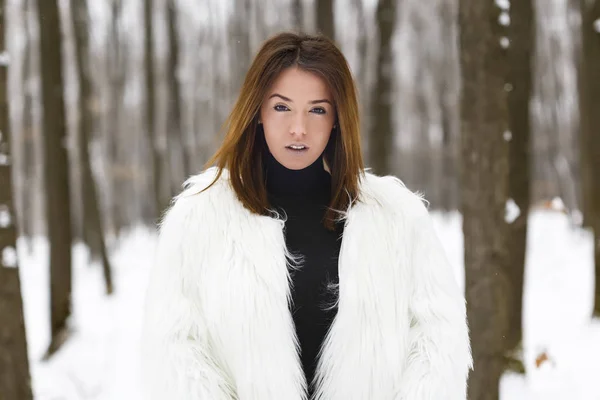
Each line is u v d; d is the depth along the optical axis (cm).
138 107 2066
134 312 914
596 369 573
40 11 783
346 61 167
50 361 744
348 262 167
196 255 167
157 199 1366
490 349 347
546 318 778
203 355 162
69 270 808
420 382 162
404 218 175
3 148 376
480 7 348
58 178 805
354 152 168
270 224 169
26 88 1639
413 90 2222
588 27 705
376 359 163
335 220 174
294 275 169
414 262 173
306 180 178
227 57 1481
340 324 163
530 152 584
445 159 1925
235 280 163
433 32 1889
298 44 165
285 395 160
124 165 2036
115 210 1828
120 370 685
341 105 165
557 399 521
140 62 1727
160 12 1545
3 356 364
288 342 162
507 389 545
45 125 805
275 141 165
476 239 351
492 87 348
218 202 171
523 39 584
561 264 1121
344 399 162
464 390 171
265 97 165
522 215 581
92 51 1562
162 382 159
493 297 348
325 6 780
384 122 937
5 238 369
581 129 856
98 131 1697
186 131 1745
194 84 1775
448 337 167
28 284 1246
